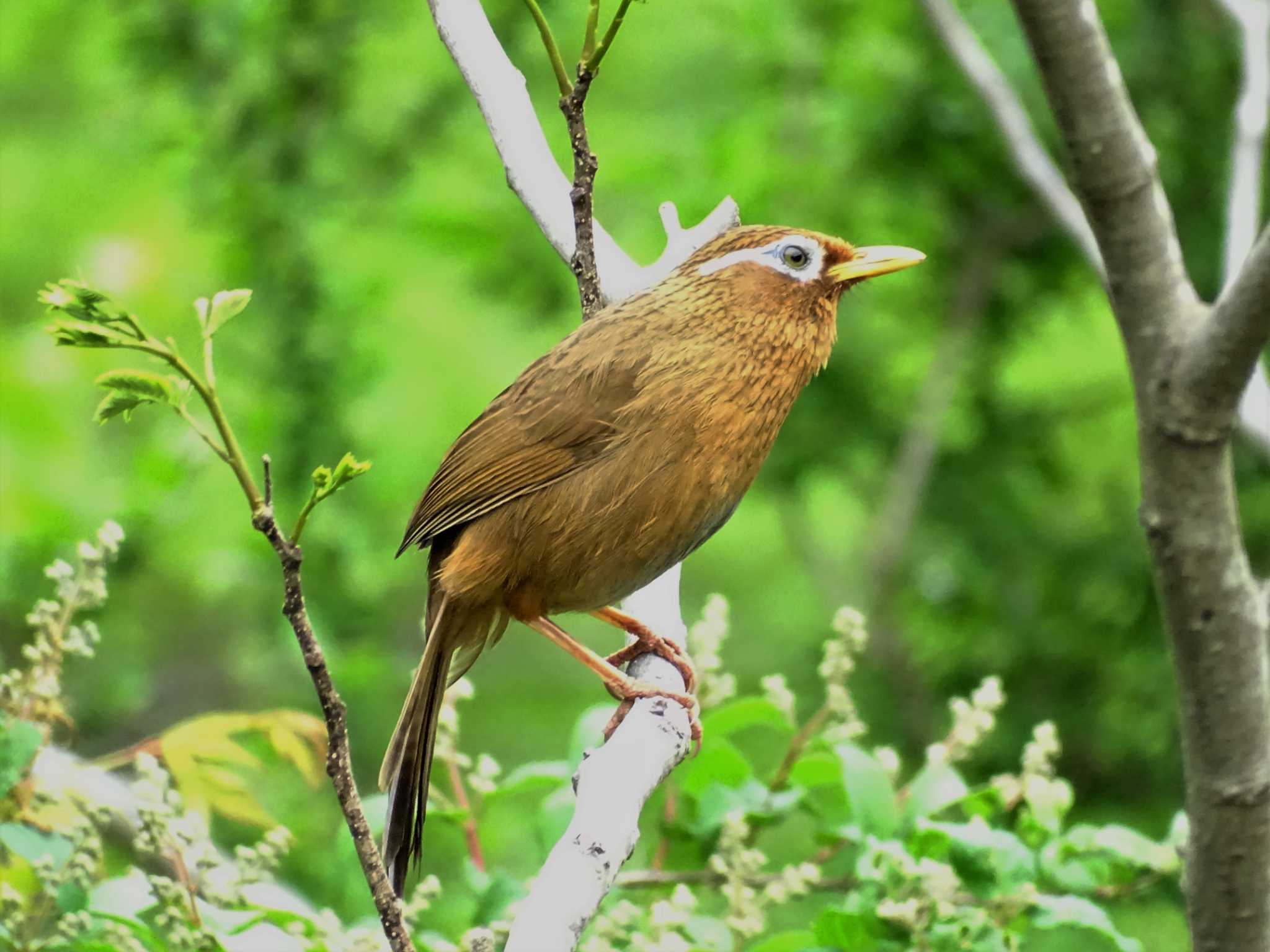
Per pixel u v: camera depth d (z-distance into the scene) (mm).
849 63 15570
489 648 7172
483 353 18344
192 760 6887
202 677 15461
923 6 10984
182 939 5535
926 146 14969
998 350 15906
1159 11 14352
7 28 18375
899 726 14664
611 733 6312
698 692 6816
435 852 10148
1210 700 5109
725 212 8180
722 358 6754
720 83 16516
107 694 12750
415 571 16969
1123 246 4949
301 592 4164
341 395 14734
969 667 14797
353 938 5734
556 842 6223
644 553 6816
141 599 15500
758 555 20047
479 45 7195
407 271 17531
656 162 15930
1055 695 14633
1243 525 14508
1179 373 4898
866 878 5883
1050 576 14875
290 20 15383
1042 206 14867
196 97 15258
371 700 14086
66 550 12984
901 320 16422
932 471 15422
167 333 15773
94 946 5523
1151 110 14531
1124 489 15367
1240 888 5184
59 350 14422
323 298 15055
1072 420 16344
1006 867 5867
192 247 17406
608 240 8031
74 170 19047
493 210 15969
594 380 6715
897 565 15469
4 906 5969
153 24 15445
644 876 6527
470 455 6895
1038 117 14648
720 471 6781
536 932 4383
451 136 17047
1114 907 8797
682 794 6832
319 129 15344
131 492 13977
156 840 5688
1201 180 14664
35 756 6109
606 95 17234
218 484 14938
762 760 12172
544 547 6770
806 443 15461
